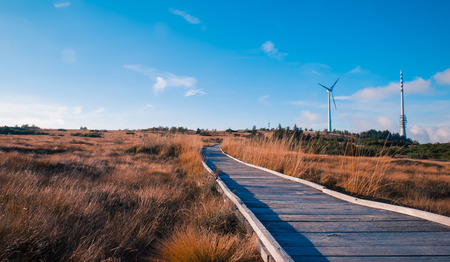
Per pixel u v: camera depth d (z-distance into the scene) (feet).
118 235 11.57
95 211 13.85
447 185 36.37
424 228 11.23
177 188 22.59
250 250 10.65
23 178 18.22
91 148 63.98
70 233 10.86
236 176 26.37
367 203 14.90
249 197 17.04
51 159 33.58
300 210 13.99
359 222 12.01
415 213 12.81
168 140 56.65
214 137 222.89
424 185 35.65
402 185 33.12
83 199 15.29
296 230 10.95
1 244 8.81
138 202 16.85
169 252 10.55
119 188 19.81
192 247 9.96
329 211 13.82
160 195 18.47
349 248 9.20
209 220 13.82
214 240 10.66
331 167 35.68
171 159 45.19
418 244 9.58
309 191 19.04
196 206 16.65
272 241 9.06
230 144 68.59
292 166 29.35
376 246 9.38
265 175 27.12
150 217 14.71
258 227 10.44
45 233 10.14
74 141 99.81
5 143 63.93
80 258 9.11
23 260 8.59
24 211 11.55
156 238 12.78
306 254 8.70
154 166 33.91
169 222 14.96
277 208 14.39
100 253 9.75
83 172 25.64
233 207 15.02
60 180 20.22
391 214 13.25
